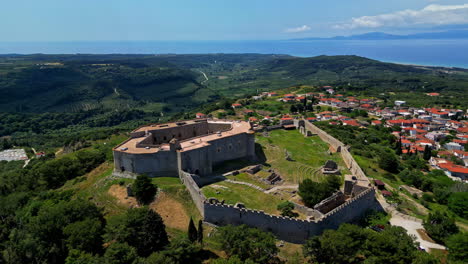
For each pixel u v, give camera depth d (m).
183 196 80.44
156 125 114.62
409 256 55.50
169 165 89.44
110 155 119.69
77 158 124.62
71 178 113.31
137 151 90.25
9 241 73.69
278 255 61.88
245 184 86.75
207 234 67.75
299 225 64.94
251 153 110.25
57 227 69.12
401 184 108.88
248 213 68.38
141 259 55.44
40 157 192.50
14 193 108.81
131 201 81.50
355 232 60.94
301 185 78.44
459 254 60.53
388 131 196.00
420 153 164.00
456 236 63.22
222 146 102.12
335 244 57.25
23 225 80.88
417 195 101.81
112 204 82.06
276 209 73.94
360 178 88.06
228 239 58.78
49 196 93.94
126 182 88.12
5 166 196.25
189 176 82.12
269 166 104.62
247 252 57.50
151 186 81.00
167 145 94.62
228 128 120.06
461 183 109.81
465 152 161.75
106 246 66.44
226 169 98.75
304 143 132.88
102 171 106.19
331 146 129.50
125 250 57.50
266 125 166.12
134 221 64.38
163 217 75.06
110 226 66.25
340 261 57.59
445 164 141.38
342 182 92.81
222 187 84.00
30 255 66.06
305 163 108.81
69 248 62.84
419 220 76.94
